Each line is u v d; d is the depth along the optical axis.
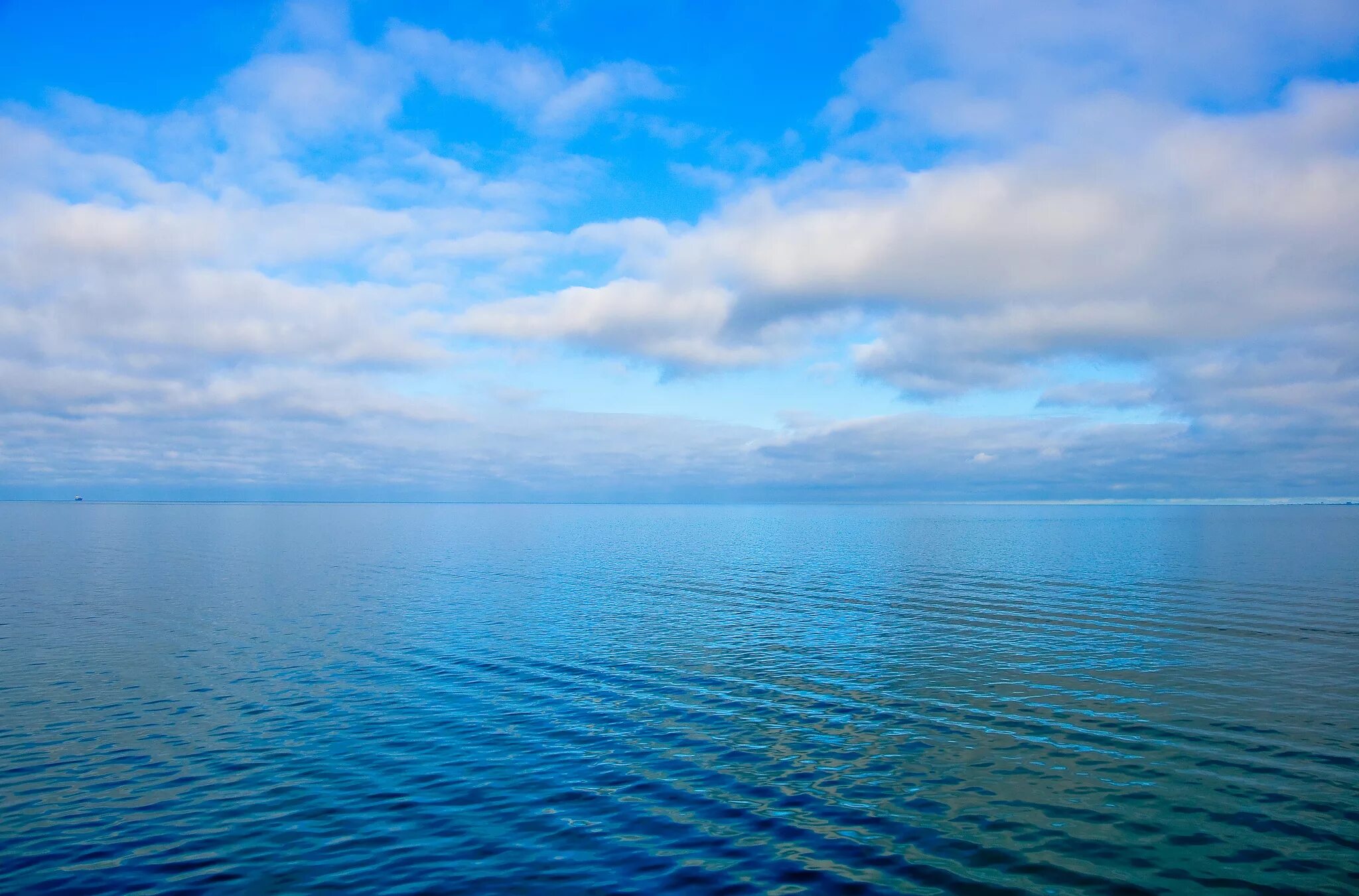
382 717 24.58
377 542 119.12
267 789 18.77
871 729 23.30
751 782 19.17
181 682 29.03
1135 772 19.62
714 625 41.06
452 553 95.25
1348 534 133.62
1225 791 18.38
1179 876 14.52
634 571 72.25
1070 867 14.88
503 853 15.47
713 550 101.31
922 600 50.47
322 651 34.66
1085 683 28.27
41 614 44.81
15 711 25.16
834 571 70.88
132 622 42.06
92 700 26.55
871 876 14.53
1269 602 47.34
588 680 29.22
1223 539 117.88
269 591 56.06
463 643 36.44
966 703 25.94
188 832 16.42
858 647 35.19
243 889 14.09
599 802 17.98
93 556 86.75
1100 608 45.78
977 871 14.70
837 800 18.08
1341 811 17.23
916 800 18.05
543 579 64.88
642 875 14.58
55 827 16.69
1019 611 45.06
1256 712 24.59
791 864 15.02
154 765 20.38
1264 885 14.18
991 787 18.80
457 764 20.44
